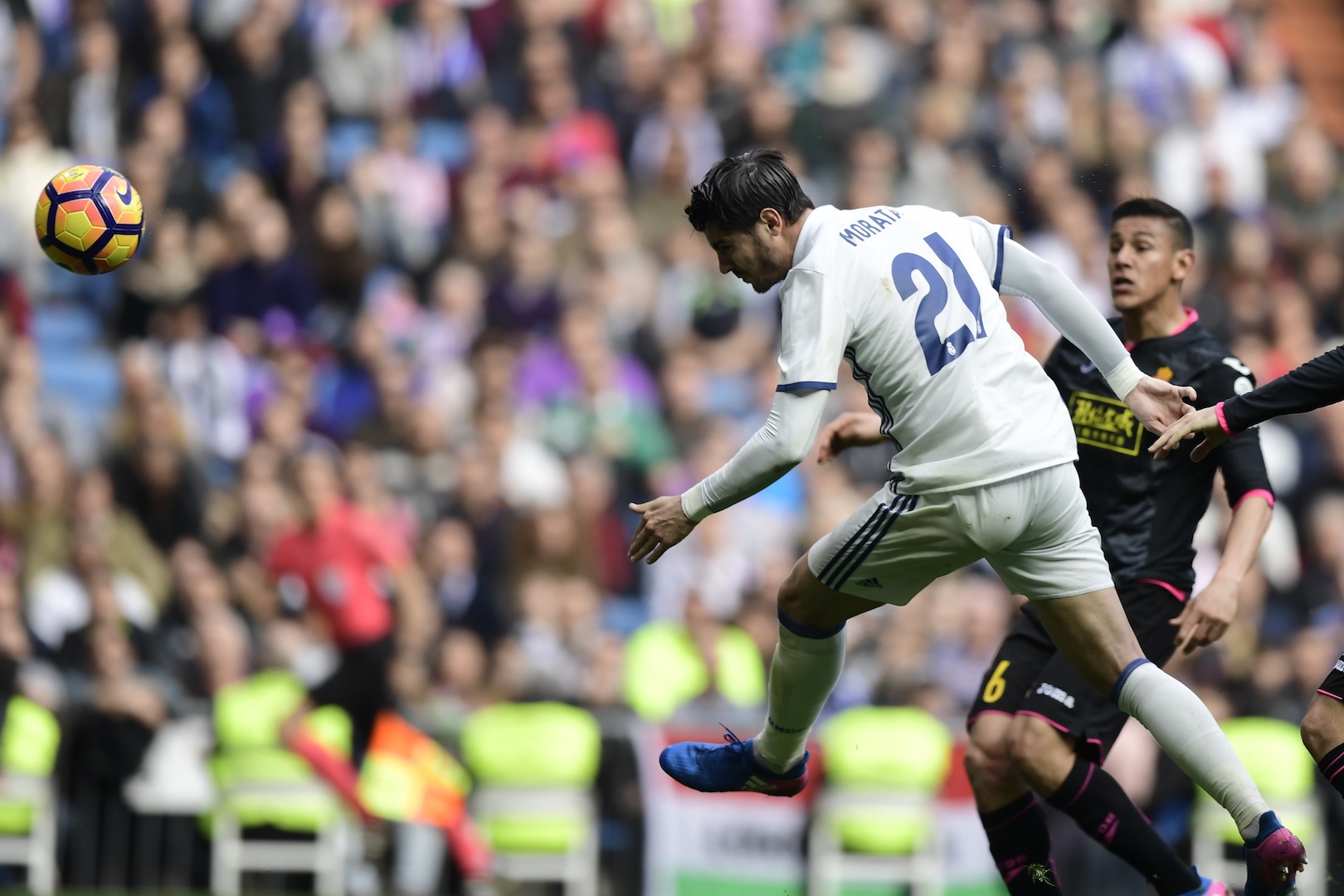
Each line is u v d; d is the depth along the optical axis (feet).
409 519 116.47
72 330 136.36
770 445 46.93
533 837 96.12
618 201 140.77
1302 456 126.62
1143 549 57.52
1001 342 48.44
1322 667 102.32
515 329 130.93
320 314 133.39
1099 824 55.93
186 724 96.32
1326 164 158.20
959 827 98.27
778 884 96.48
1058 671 56.70
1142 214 57.72
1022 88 152.66
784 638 52.29
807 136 148.05
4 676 93.45
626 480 124.16
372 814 95.55
